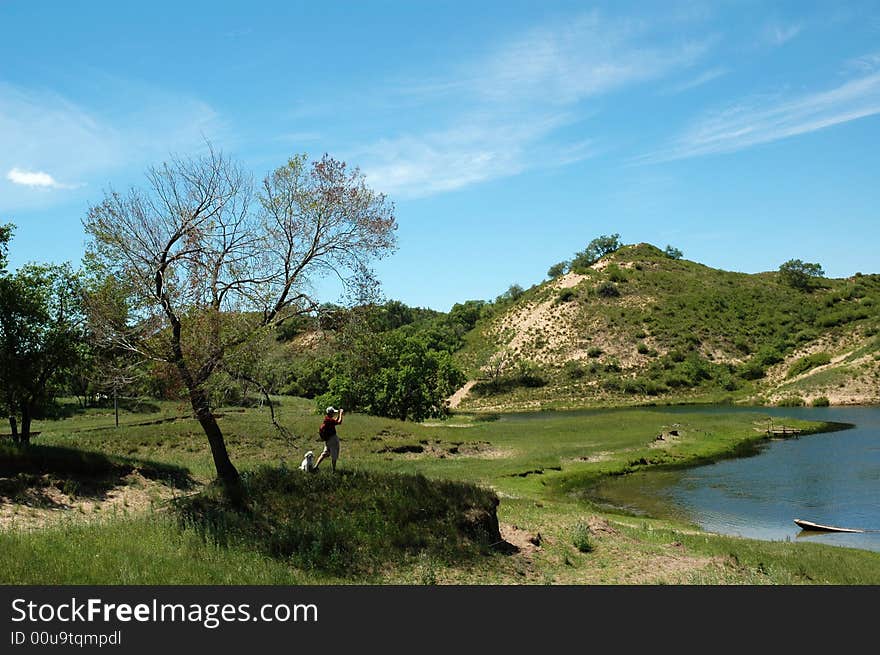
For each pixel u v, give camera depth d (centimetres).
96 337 1733
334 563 1242
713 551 1673
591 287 13112
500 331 12888
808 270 13325
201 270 1723
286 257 1831
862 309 10788
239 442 3409
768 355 10031
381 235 1897
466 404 9969
